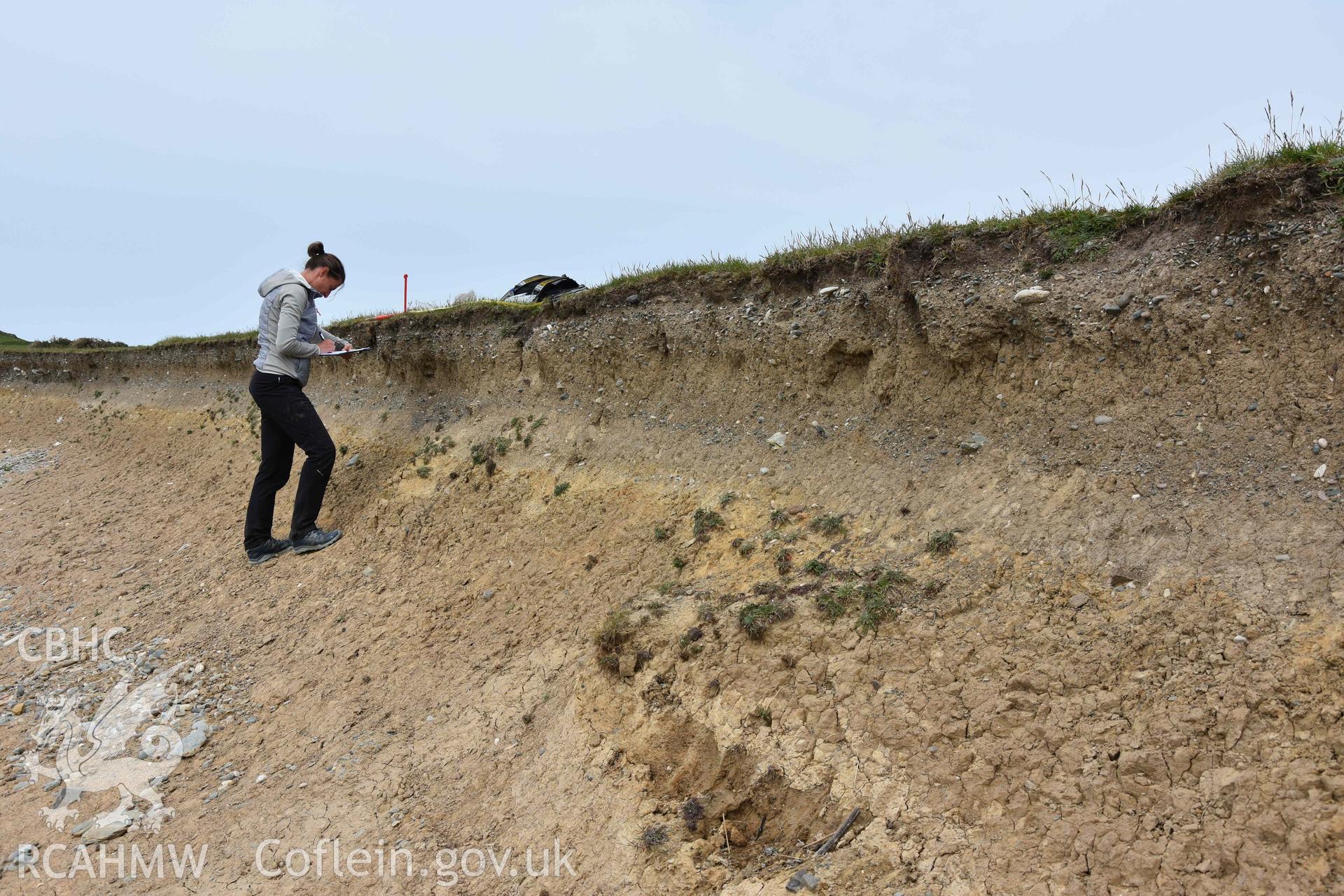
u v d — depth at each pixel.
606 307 8.26
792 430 6.28
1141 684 3.38
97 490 13.69
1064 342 4.89
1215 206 4.55
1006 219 5.63
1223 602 3.46
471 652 6.02
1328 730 2.88
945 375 5.49
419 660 6.23
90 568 10.20
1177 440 4.23
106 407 17.92
